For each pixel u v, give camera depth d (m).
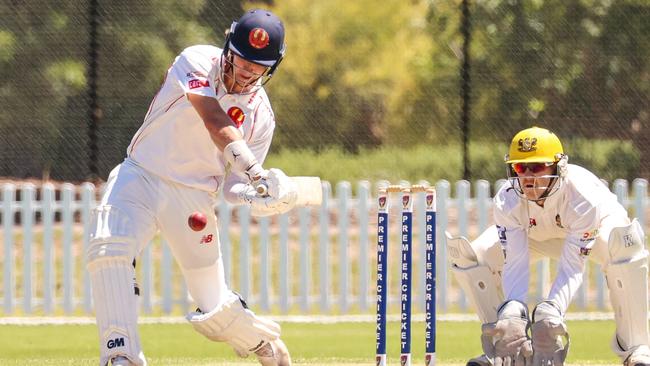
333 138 57.31
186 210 18.03
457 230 36.16
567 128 48.09
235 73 17.19
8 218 35.81
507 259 19.64
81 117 47.69
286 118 56.75
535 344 18.38
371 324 34.09
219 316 18.66
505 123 48.41
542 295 35.50
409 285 19.23
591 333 32.31
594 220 19.09
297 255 42.91
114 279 17.34
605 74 48.16
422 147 57.38
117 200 17.66
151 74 46.66
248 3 65.62
